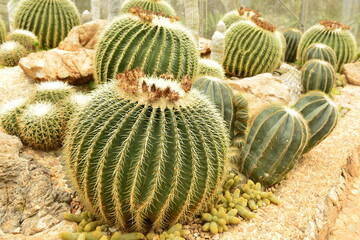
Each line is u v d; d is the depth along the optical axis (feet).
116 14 7.65
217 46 6.42
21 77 5.82
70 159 2.71
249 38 6.84
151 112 2.51
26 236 2.77
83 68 5.48
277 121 3.61
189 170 2.56
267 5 12.62
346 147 5.25
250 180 3.71
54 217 2.98
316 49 8.49
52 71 5.39
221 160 2.79
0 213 2.93
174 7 11.18
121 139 2.48
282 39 9.30
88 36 6.68
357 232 4.18
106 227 2.91
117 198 2.54
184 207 2.70
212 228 2.97
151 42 4.16
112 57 4.25
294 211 3.52
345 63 9.36
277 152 3.59
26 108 4.10
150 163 2.47
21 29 7.63
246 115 4.19
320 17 12.88
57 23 7.69
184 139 2.51
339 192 4.39
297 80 7.84
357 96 7.83
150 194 2.51
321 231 3.59
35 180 3.17
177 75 4.28
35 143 3.92
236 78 7.28
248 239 3.00
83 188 2.68
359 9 12.34
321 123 4.26
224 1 11.60
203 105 2.78
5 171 3.13
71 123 2.84
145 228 2.90
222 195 3.41
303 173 4.31
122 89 2.63
